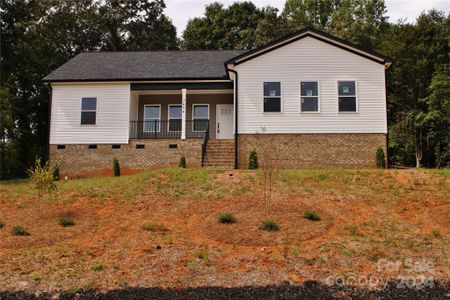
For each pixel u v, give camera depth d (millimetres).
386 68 17016
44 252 7328
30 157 23438
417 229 8195
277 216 8875
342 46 16625
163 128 19734
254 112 16641
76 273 6504
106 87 18547
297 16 40219
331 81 16547
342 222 8602
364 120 16312
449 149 23422
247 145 16531
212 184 11547
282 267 6633
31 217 9508
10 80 23422
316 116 16453
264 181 11250
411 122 25188
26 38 24062
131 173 17734
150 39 36500
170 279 6297
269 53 16859
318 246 7383
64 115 18391
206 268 6648
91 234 8320
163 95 20016
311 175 12289
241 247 7414
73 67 19719
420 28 26172
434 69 24750
